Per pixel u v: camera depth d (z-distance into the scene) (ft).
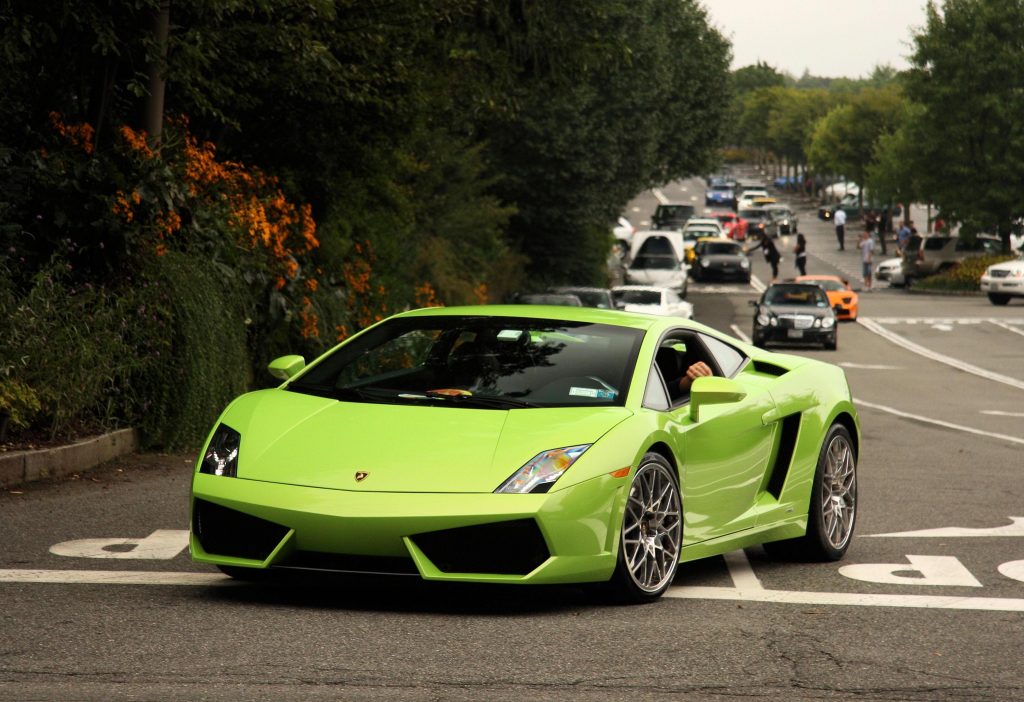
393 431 52.80
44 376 89.71
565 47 173.58
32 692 38.88
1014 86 498.69
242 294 117.19
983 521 79.82
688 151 444.55
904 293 482.28
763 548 69.46
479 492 49.70
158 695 38.86
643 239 466.29
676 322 63.52
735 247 520.01
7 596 52.37
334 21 136.26
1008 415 159.43
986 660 46.11
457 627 48.75
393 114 155.12
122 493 80.74
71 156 107.34
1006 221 504.43
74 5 105.40
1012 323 338.95
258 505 50.37
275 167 157.48
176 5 114.52
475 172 278.26
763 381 65.41
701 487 58.23
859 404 172.96
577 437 52.31
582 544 50.75
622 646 46.55
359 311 165.78
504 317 61.67
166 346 99.35
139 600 52.24
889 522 79.20
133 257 104.17
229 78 130.52
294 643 45.65
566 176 343.05
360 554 49.55
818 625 51.08
